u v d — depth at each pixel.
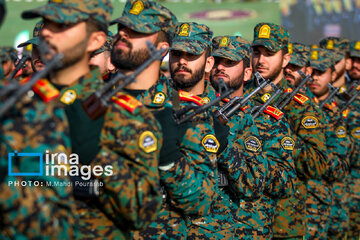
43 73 7.38
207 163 12.13
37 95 8.56
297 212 19.12
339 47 28.45
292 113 19.22
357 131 25.34
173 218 12.19
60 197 7.59
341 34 46.81
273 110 16.78
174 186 11.26
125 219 9.38
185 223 12.45
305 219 19.58
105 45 15.33
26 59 15.62
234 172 13.89
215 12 35.09
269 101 16.73
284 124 16.75
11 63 15.84
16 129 7.25
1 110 6.86
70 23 8.91
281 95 18.53
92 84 9.41
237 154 14.02
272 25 18.47
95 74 9.55
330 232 24.19
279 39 18.39
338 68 26.69
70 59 9.12
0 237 7.45
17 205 7.17
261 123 16.53
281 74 18.89
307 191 21.03
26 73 16.11
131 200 9.11
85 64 9.52
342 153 21.88
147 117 9.47
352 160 25.59
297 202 19.11
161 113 11.22
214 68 16.47
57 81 9.41
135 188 9.18
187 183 11.34
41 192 7.39
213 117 13.20
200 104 12.81
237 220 15.70
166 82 11.71
